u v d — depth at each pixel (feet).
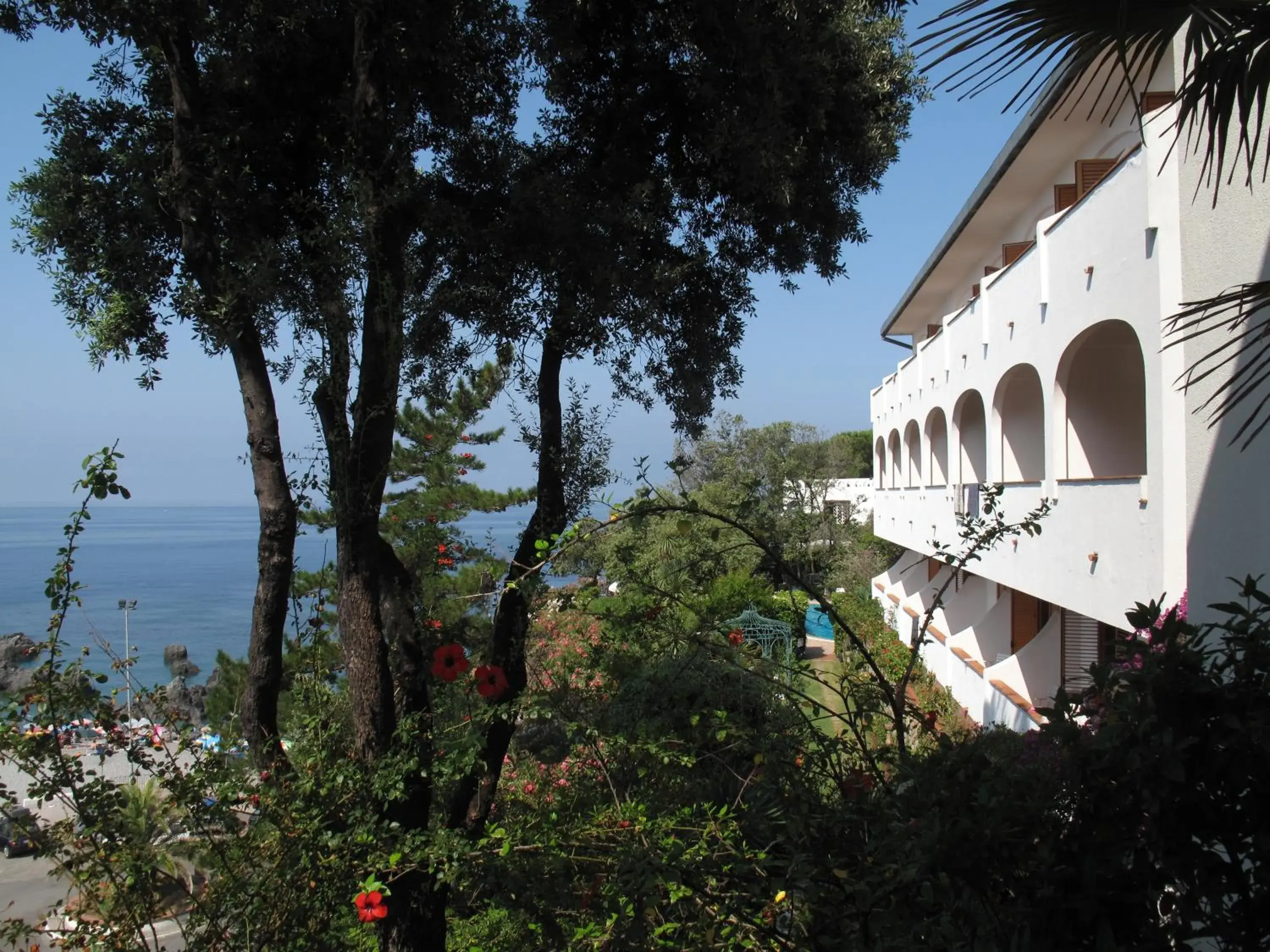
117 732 11.27
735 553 34.94
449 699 17.70
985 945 7.28
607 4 19.63
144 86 18.22
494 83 20.51
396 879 11.73
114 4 15.52
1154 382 26.73
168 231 18.04
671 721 13.73
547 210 18.54
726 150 19.56
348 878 11.51
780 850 10.29
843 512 96.43
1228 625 8.41
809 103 19.71
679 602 13.67
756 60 18.42
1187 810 7.82
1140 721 7.71
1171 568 26.04
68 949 10.55
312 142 18.49
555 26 19.10
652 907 9.34
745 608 40.65
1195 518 19.38
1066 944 7.68
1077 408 36.09
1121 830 7.72
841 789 10.85
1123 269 28.66
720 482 83.46
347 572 15.10
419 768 13.33
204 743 12.28
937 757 8.94
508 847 11.01
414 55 17.11
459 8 17.75
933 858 7.73
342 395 15.25
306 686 14.62
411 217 17.62
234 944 10.92
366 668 14.69
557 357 19.62
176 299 16.69
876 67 20.58
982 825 7.80
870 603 81.35
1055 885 7.71
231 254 17.01
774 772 11.10
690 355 22.52
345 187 16.55
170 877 11.27
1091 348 35.58
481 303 19.70
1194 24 10.73
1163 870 7.70
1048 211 48.67
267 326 16.74
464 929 15.12
